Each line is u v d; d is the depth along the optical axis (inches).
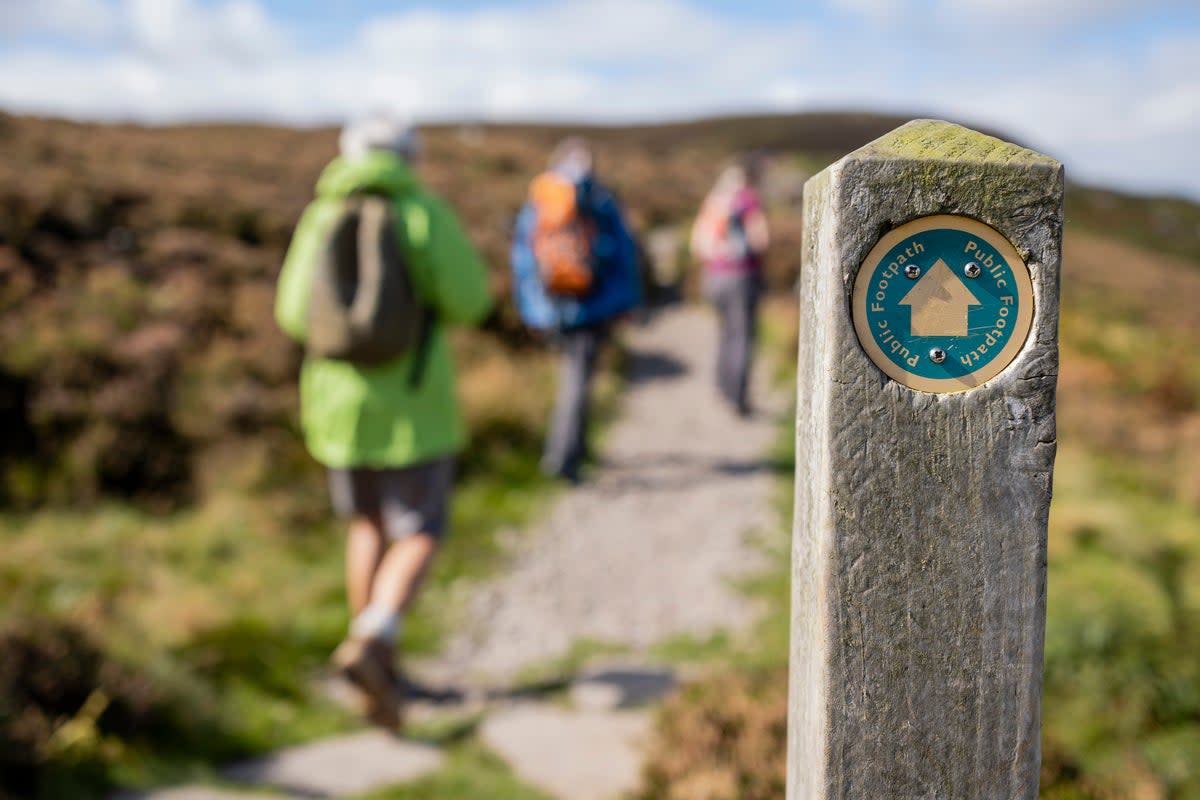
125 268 338.6
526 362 320.5
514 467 235.3
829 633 50.9
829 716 51.5
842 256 48.8
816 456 52.0
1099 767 104.6
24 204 374.9
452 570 178.5
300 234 128.2
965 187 48.4
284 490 204.7
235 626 144.2
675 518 208.4
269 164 839.7
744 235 278.8
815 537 52.4
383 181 119.9
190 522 192.5
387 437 120.6
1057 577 155.3
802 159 1663.4
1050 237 49.1
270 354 271.7
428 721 126.6
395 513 123.7
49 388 218.1
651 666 141.3
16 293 275.9
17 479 199.6
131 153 706.8
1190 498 233.3
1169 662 120.7
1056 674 120.8
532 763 113.5
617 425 287.0
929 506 50.3
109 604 140.0
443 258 120.3
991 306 49.6
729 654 143.3
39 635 115.2
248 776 109.7
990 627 51.1
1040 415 50.1
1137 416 318.0
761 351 388.8
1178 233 2145.7
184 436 221.3
